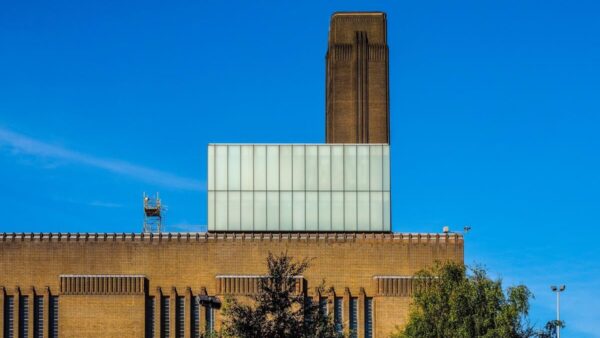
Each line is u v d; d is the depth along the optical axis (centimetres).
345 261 12775
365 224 13062
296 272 8506
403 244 12812
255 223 13075
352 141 13750
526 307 10238
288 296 8306
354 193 13138
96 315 12650
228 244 12812
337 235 12825
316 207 13100
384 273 12769
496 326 10106
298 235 12838
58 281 12725
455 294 10312
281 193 13138
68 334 12612
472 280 10506
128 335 12625
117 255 12775
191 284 12750
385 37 14012
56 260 12756
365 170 13188
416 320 10538
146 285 12731
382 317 12612
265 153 13212
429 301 10481
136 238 12812
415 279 11094
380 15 14050
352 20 14025
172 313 12681
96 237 12812
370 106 13812
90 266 12756
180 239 12825
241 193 13138
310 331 8238
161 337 12656
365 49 13938
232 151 13212
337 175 13188
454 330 10244
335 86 13862
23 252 12756
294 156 13212
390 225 13062
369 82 13862
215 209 13100
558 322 10156
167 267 12775
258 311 8262
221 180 13162
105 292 12688
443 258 12775
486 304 10262
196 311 12706
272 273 8356
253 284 12650
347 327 12612
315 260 12775
